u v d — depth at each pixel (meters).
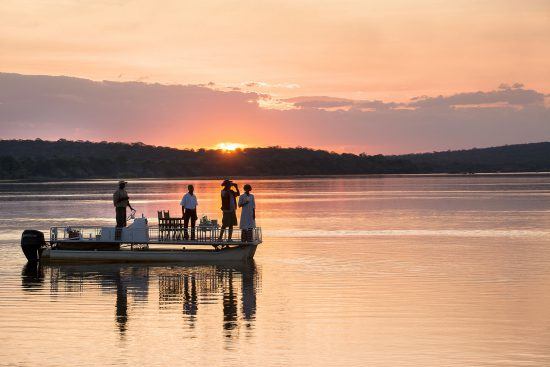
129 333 20.20
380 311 22.72
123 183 34.03
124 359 17.91
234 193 33.72
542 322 21.27
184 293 25.73
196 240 33.72
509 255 35.69
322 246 40.16
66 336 19.89
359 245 40.62
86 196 121.56
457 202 93.00
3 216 68.75
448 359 17.88
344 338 19.67
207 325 21.03
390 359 17.89
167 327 20.83
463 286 26.80
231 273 30.12
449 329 20.53
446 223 56.91
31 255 33.69
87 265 32.56
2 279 28.78
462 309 22.95
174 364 17.55
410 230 50.56
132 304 23.89
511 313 22.39
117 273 30.28
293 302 24.11
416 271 30.39
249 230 33.50
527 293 25.44
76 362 17.69
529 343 19.16
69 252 33.03
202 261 33.06
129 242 33.34
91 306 23.61
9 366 17.42
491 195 116.25
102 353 18.38
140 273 30.25
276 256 35.59
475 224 55.72
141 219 33.56
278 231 50.12
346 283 27.52
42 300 24.55
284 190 152.12
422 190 144.62
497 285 27.00
